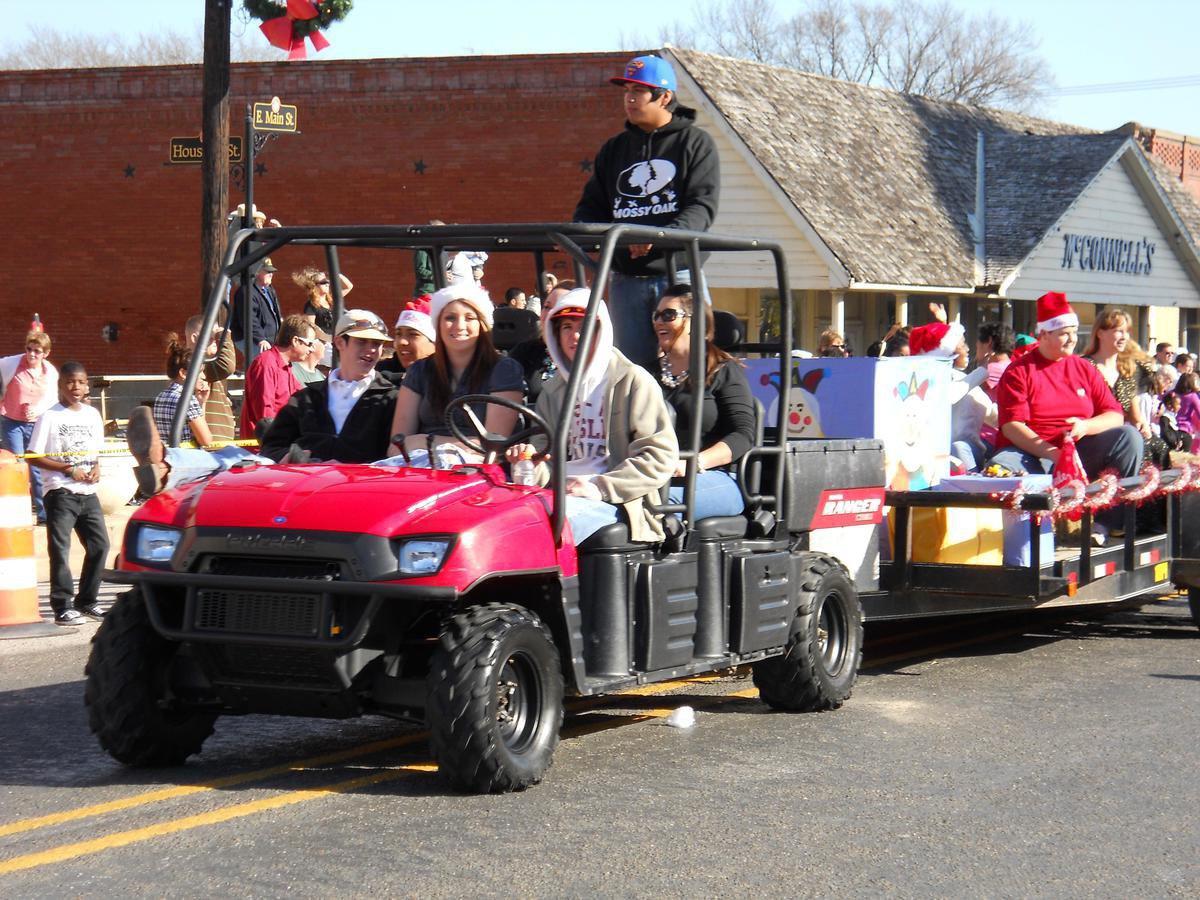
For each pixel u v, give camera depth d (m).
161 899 5.52
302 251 33.00
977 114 37.91
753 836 6.37
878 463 9.57
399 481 6.94
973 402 12.30
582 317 7.68
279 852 6.05
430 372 8.30
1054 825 6.63
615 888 5.69
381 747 7.94
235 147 18.88
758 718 8.70
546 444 7.94
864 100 34.12
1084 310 37.09
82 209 34.47
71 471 12.31
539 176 31.45
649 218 10.14
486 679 6.62
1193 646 11.40
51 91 34.31
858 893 5.71
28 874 5.81
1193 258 37.91
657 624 7.48
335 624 6.50
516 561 6.70
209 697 7.19
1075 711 8.98
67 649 11.32
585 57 30.98
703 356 7.80
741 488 8.34
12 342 35.03
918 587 10.06
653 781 7.21
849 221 28.45
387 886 5.67
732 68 30.67
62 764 7.58
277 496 6.79
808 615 8.62
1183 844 6.39
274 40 19.62
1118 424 11.37
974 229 32.28
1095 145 35.16
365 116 32.09
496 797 6.83
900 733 8.34
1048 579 10.02
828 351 17.47
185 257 34.22
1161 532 11.86
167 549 6.85
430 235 7.45
